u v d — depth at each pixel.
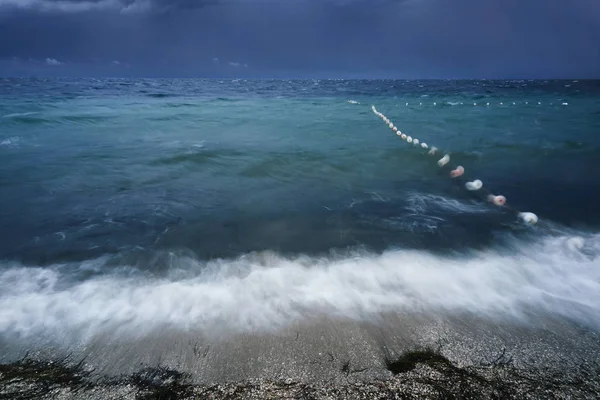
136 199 6.93
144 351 3.00
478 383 2.65
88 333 3.20
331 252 4.88
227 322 3.36
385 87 62.91
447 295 3.83
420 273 4.28
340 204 6.76
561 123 17.58
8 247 5.00
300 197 7.14
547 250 4.91
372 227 5.72
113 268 4.43
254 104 27.95
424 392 2.56
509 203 6.82
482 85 70.44
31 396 2.54
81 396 2.55
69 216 6.09
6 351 2.98
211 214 6.25
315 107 26.00
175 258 4.71
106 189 7.44
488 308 3.61
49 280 4.12
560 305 3.67
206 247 5.05
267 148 11.44
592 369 2.82
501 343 3.12
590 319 3.45
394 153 10.94
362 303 3.67
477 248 4.98
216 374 2.77
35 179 8.00
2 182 7.74
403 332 3.24
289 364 2.87
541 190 7.55
